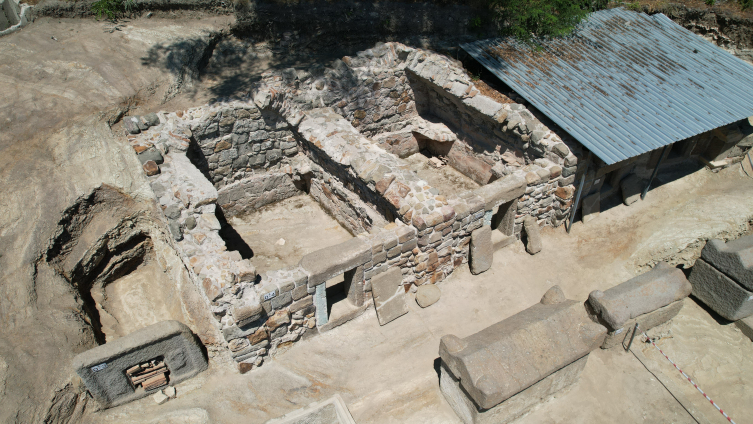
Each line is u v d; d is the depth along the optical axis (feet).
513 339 21.24
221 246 24.52
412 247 27.04
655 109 33.42
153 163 28.09
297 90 34.32
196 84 35.53
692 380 25.96
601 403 23.90
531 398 22.54
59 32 36.68
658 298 24.64
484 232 29.68
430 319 27.81
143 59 34.68
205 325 25.82
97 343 25.14
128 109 32.09
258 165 36.35
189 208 26.11
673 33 41.86
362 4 42.75
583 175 31.86
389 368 25.07
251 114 33.40
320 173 35.58
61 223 27.22
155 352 22.40
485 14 41.86
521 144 34.14
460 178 40.93
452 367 21.15
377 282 26.37
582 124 31.68
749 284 26.27
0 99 30.76
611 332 24.61
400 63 37.83
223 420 22.70
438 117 41.75
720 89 35.91
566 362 21.54
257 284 22.85
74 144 29.37
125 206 29.50
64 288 25.91
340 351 25.89
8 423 20.21
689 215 35.78
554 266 31.73
